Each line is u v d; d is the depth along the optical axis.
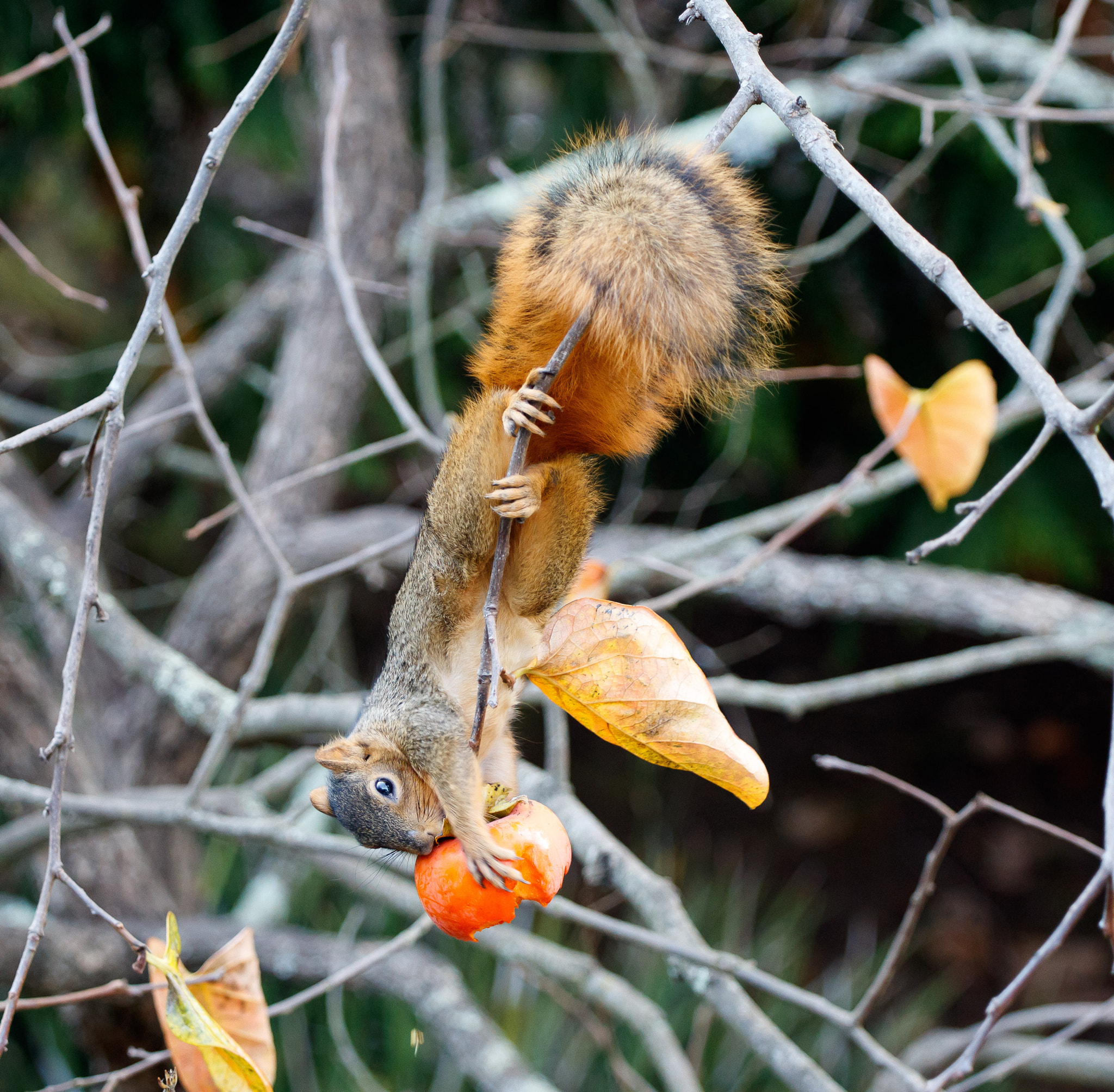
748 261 1.93
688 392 1.96
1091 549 6.44
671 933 3.25
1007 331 1.64
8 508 4.23
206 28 6.04
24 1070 4.99
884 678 4.12
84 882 4.37
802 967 6.97
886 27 6.40
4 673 4.36
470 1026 4.03
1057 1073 4.69
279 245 7.69
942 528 6.44
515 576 2.19
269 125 6.55
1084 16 6.06
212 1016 2.42
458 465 2.20
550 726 3.70
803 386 7.04
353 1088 4.90
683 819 8.21
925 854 7.98
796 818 8.18
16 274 7.55
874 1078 5.29
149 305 2.00
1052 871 7.80
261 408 7.09
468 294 6.39
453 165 6.90
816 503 4.56
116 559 7.27
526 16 6.78
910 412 3.03
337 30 5.15
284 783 4.75
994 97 4.87
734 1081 5.22
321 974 4.26
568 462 2.12
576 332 1.75
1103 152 5.94
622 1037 5.26
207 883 5.92
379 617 8.31
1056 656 4.55
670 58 5.26
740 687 4.09
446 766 2.08
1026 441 6.37
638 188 1.87
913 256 1.64
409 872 2.97
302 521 5.07
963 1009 6.98
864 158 6.02
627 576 4.89
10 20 5.92
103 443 2.04
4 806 3.68
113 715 5.06
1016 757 8.30
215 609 4.88
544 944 3.94
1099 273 6.06
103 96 6.34
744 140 5.18
